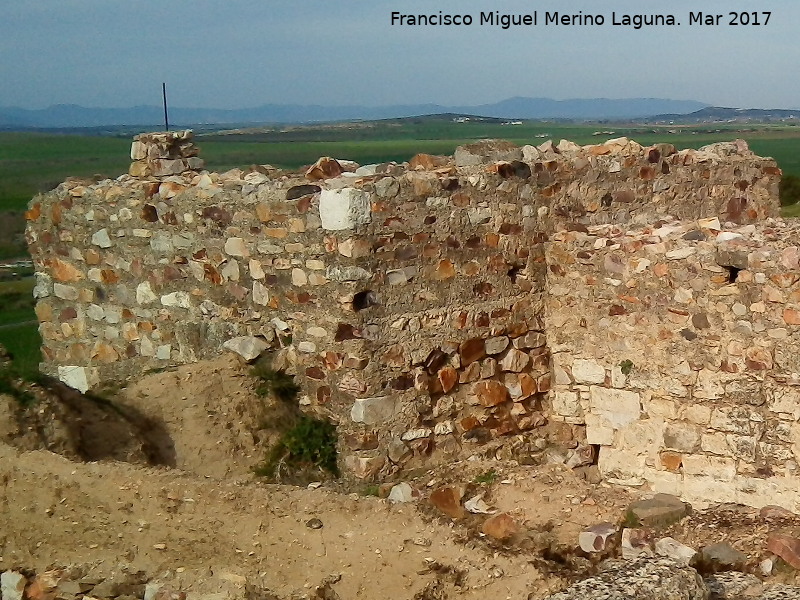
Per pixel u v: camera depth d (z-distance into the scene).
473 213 8.18
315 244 7.65
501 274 8.45
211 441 7.68
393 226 7.65
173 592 5.38
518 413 8.66
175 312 9.03
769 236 7.74
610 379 8.34
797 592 5.31
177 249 8.89
